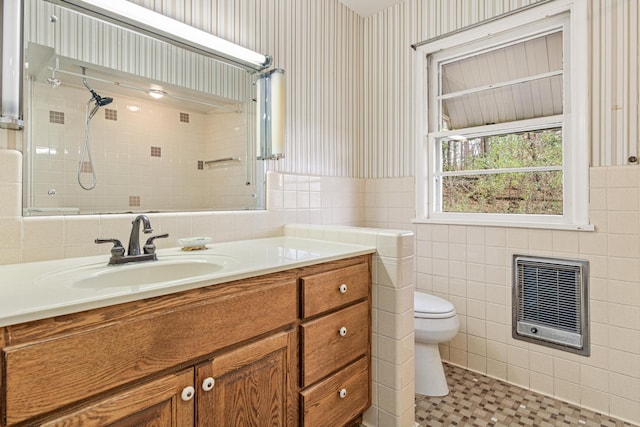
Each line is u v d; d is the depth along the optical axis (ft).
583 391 5.32
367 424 4.76
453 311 5.72
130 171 4.43
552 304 5.60
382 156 7.93
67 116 3.92
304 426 3.72
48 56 3.78
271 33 6.03
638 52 4.90
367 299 4.62
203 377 2.85
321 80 7.07
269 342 3.38
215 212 5.11
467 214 6.79
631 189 4.93
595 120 5.23
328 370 4.02
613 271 5.06
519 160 6.29
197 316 2.81
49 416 2.11
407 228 7.45
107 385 2.32
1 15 3.37
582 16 5.34
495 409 5.26
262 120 5.79
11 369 1.96
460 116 6.99
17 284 2.68
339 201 7.47
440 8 6.91
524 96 6.20
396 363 4.46
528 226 5.80
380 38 7.95
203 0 5.04
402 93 7.55
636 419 4.88
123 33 4.34
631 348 4.93
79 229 3.86
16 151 3.51
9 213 3.43
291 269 3.60
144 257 3.73
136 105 4.48
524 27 6.01
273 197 5.98
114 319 2.38
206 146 5.18
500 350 6.15
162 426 2.60
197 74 5.08
